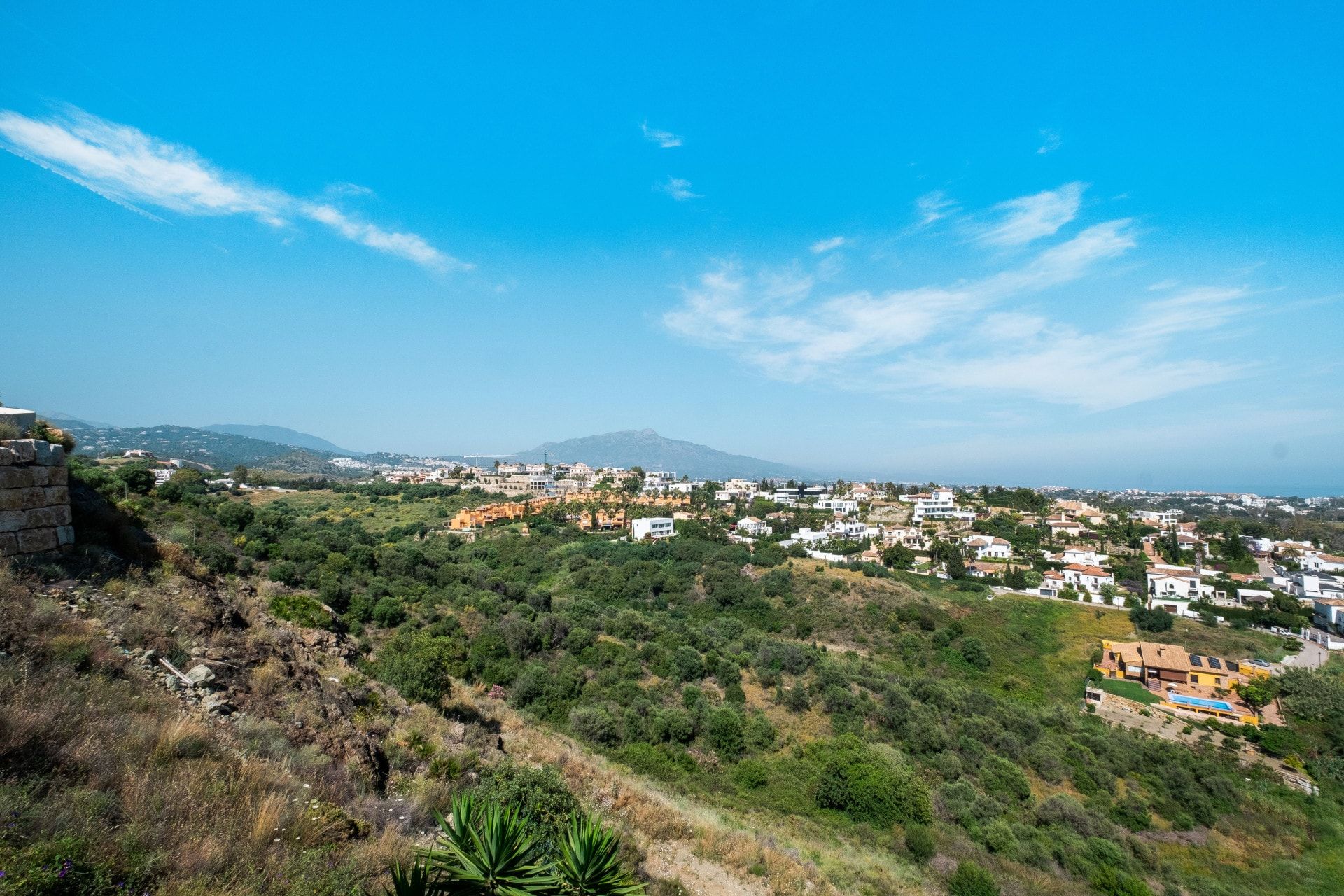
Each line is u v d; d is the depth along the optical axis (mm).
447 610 38375
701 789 24594
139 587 11773
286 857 6352
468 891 5082
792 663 42000
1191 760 35094
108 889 4910
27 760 5977
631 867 12047
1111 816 29203
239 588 19656
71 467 21859
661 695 33750
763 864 14891
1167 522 119438
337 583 31453
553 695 31047
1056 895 20797
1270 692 44406
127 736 7113
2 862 4609
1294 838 28812
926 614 57000
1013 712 39594
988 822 25703
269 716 10000
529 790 10812
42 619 8805
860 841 22469
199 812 6379
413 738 13180
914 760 31078
